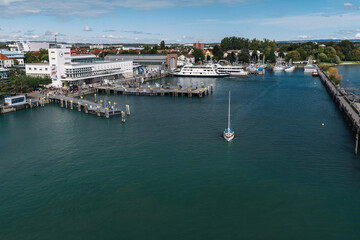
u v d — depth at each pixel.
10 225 46.97
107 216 48.81
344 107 111.25
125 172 64.38
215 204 51.78
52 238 44.00
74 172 64.88
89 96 159.25
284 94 162.38
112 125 101.38
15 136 90.31
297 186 57.44
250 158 71.00
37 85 165.25
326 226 45.78
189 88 168.25
